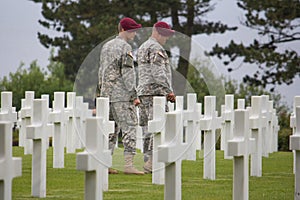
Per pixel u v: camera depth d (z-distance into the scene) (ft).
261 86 179.93
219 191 60.85
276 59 177.78
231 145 43.42
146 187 61.87
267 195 59.36
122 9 193.67
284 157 92.38
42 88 167.22
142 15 194.39
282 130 125.90
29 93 77.20
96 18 197.47
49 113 73.31
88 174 40.60
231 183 66.23
